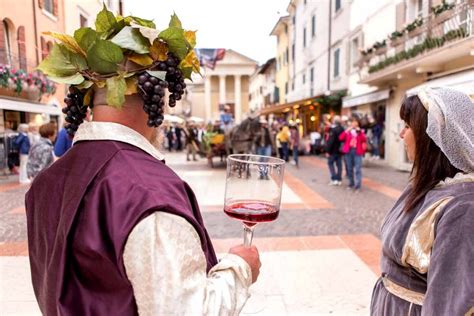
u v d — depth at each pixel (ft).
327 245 14.02
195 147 49.73
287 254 13.02
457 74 26.96
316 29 65.51
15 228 16.25
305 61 73.26
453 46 24.86
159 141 3.38
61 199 2.79
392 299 4.19
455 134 3.62
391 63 35.81
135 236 2.28
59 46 2.86
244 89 190.29
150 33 2.78
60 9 35.19
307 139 58.44
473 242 3.15
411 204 3.98
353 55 49.88
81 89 2.96
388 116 40.22
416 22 30.58
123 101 2.71
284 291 10.24
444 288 3.18
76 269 2.56
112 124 2.87
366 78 40.16
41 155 17.63
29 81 35.22
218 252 13.37
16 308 9.18
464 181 3.69
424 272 3.73
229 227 16.55
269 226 16.70
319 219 17.95
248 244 3.32
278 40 105.60
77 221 2.52
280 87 103.45
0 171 35.78
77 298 2.50
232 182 3.45
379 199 22.76
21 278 10.87
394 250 4.02
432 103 3.84
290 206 20.88
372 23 42.65
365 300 9.77
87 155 2.77
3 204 21.45
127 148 2.78
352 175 26.43
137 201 2.38
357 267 11.88
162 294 2.23
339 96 52.60
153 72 2.81
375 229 16.21
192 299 2.32
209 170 38.75
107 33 2.90
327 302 9.67
